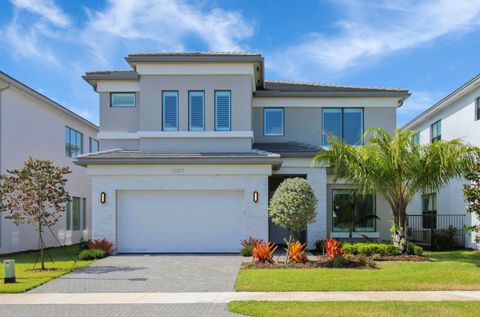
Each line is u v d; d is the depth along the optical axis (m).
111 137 20.95
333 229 20.84
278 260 16.27
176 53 20.23
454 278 12.63
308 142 22.34
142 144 20.05
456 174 16.73
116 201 18.55
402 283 12.00
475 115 21.06
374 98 22.30
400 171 16.62
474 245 20.88
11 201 16.78
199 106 20.22
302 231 21.20
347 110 22.47
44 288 11.95
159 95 20.20
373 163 16.69
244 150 19.94
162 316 9.12
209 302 10.23
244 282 12.23
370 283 11.99
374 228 20.92
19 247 21.38
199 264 15.55
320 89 23.17
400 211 17.31
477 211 15.70
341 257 14.92
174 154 19.27
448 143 16.39
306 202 15.44
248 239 18.19
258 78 22.31
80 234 28.44
